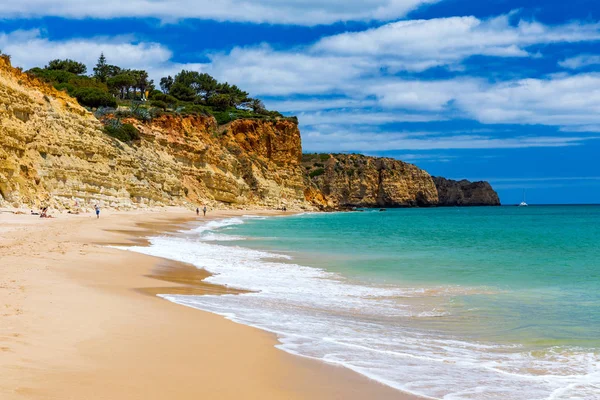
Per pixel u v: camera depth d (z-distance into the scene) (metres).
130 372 6.89
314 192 136.75
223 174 96.44
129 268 18.58
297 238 40.44
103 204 57.16
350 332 10.74
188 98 139.50
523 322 12.28
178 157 88.38
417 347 9.77
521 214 129.12
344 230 53.69
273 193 113.00
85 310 10.42
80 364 6.97
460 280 19.38
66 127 56.59
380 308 13.89
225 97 138.25
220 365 7.67
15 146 45.69
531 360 9.07
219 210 89.31
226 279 18.09
